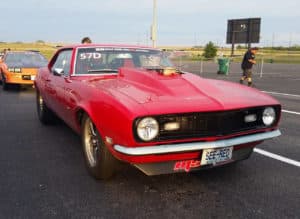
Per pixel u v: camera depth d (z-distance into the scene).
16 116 7.61
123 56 5.03
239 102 3.47
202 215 3.15
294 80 17.98
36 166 4.40
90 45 5.04
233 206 3.33
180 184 3.84
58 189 3.70
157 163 3.34
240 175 4.11
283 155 4.88
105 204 3.36
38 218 3.10
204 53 42.09
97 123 3.54
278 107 3.73
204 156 3.35
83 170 4.26
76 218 3.09
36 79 6.78
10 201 3.42
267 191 3.67
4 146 5.28
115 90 3.59
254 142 3.66
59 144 5.39
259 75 21.47
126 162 3.56
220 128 3.35
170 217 3.11
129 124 3.03
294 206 3.34
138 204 3.36
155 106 3.14
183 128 3.22
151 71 4.20
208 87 3.77
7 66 12.29
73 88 4.33
